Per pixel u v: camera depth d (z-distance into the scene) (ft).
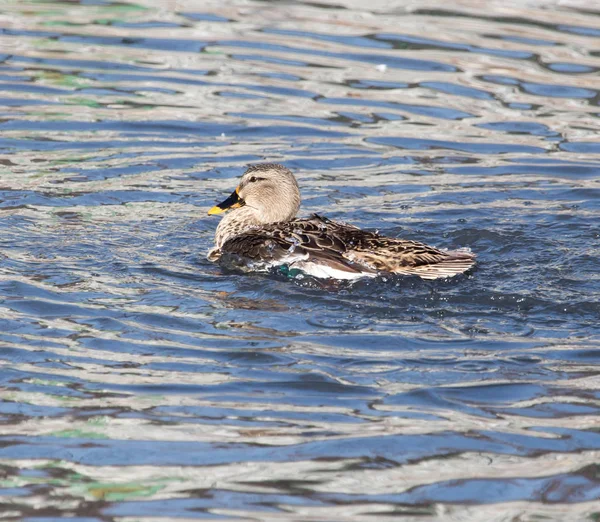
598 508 26.09
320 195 51.80
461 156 57.72
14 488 26.68
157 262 43.34
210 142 58.65
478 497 26.63
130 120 61.00
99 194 51.21
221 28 77.41
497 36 76.07
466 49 73.41
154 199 51.13
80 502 26.16
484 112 63.62
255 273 42.27
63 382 32.45
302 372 33.40
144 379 32.81
